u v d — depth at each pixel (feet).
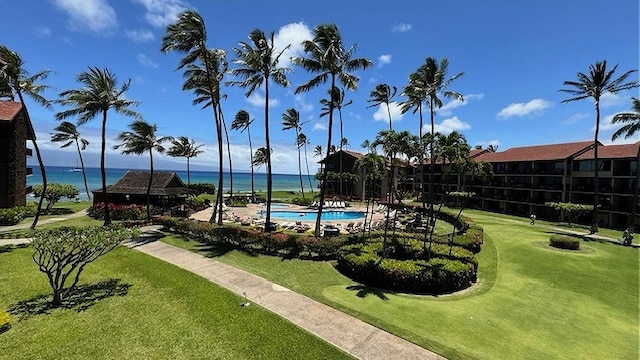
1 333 29.96
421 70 97.66
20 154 95.14
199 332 31.19
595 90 106.52
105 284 43.11
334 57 72.74
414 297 45.93
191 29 75.05
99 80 78.64
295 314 36.78
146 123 95.66
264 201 179.42
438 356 29.76
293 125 192.85
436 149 61.77
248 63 75.41
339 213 139.74
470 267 53.11
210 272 50.16
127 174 127.85
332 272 54.65
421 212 135.23
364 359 28.55
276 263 57.82
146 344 28.94
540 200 157.69
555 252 72.84
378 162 75.20
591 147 148.66
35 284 42.24
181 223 76.79
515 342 34.73
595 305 47.14
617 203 134.92
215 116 86.58
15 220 86.43
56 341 28.89
